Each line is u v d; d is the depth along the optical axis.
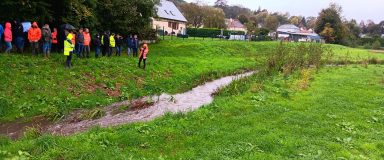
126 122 15.47
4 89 17.44
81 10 31.25
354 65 41.34
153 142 11.89
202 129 13.36
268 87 22.12
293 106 17.52
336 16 106.81
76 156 10.27
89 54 28.81
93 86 20.89
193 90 23.83
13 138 13.28
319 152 11.12
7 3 24.88
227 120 14.71
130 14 40.56
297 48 36.84
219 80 28.73
